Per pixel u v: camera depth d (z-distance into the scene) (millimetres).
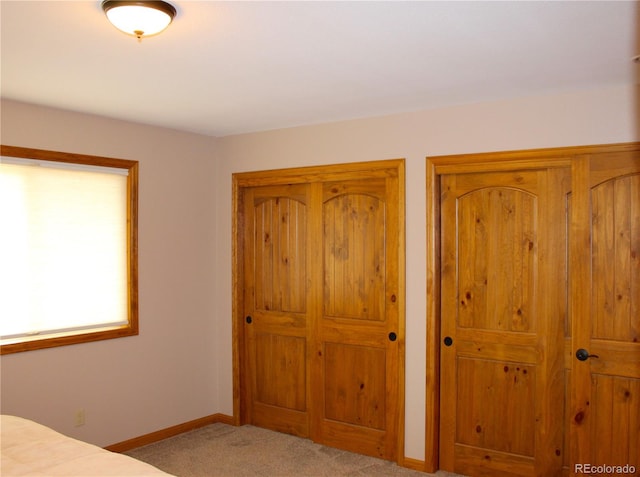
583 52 2502
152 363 4219
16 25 2170
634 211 3092
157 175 4254
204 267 4629
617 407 3143
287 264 4430
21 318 3477
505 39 2332
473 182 3602
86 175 3816
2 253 3387
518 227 3467
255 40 2348
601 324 3184
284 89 3170
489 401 3566
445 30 2230
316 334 4238
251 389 4656
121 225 4031
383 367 3934
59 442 2330
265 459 3896
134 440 4086
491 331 3555
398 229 3783
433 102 3486
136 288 4090
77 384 3734
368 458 3928
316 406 4242
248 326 4656
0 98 3338
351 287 4082
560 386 3350
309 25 2172
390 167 3828
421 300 3715
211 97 3352
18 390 3428
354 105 3561
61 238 3672
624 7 1988
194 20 2117
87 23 2150
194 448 4102
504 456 3516
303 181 4254
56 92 3213
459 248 3660
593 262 3199
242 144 4582
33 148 3502
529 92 3232
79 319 3775
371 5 1974
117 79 2953
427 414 3680
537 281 3412
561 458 3348
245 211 4660
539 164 3322
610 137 3113
